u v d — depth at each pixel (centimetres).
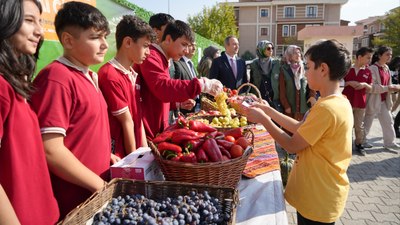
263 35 4356
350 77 515
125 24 191
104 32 145
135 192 140
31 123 115
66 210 147
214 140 166
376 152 550
